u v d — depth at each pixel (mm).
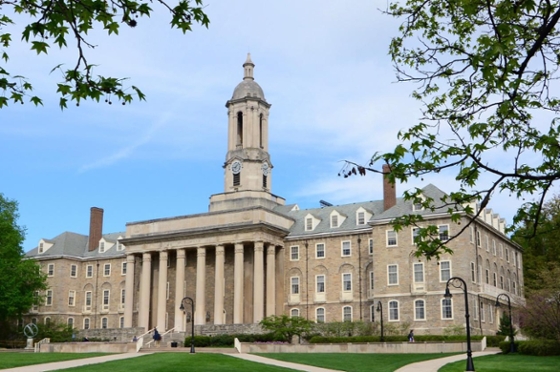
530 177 12602
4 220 86000
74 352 63406
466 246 71250
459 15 15656
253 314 80250
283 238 86125
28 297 85000
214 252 86812
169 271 89375
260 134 94312
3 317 85938
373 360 46844
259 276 79438
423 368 39562
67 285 102500
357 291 80188
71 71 11578
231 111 94625
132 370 36844
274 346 61438
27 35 11266
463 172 14453
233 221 82750
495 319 77062
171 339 78188
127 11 11359
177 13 11594
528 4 11953
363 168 13602
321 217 87688
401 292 74062
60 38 11383
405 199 15297
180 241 85625
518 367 39312
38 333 86562
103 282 102312
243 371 36938
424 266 73312
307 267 84312
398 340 64438
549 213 66312
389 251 75938
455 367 39125
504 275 83125
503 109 13516
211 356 48500
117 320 99188
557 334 51719
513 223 16094
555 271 61688
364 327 71812
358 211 83188
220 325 77625
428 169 14008
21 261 87625
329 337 68000
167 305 88125
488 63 12039
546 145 14484
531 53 11875
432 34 16016
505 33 12641
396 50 16359
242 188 90500
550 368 38562
